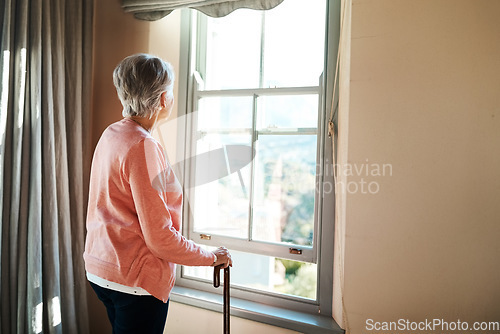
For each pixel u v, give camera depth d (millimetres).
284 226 1553
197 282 1679
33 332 1432
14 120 1411
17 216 1413
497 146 1108
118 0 1790
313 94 1498
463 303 1140
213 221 1691
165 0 1599
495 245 1107
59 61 1561
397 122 1206
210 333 1529
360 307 1253
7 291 1415
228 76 1685
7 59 1377
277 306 1515
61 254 1561
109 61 1817
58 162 1554
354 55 1258
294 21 1540
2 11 1396
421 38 1180
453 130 1146
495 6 1109
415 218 1186
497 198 1106
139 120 1016
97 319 1809
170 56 1730
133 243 943
